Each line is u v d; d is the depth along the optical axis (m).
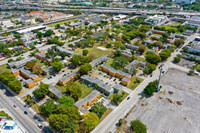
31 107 107.62
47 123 95.75
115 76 148.12
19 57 173.88
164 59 182.12
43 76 144.62
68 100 101.94
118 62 169.12
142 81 140.38
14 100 113.62
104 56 179.75
